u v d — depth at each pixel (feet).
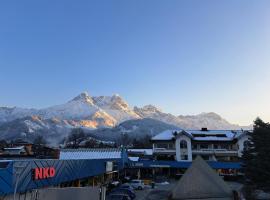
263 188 144.05
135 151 364.38
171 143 297.12
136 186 190.29
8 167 84.38
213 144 298.56
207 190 76.95
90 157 246.88
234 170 258.57
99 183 190.70
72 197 64.34
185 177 77.87
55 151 261.24
